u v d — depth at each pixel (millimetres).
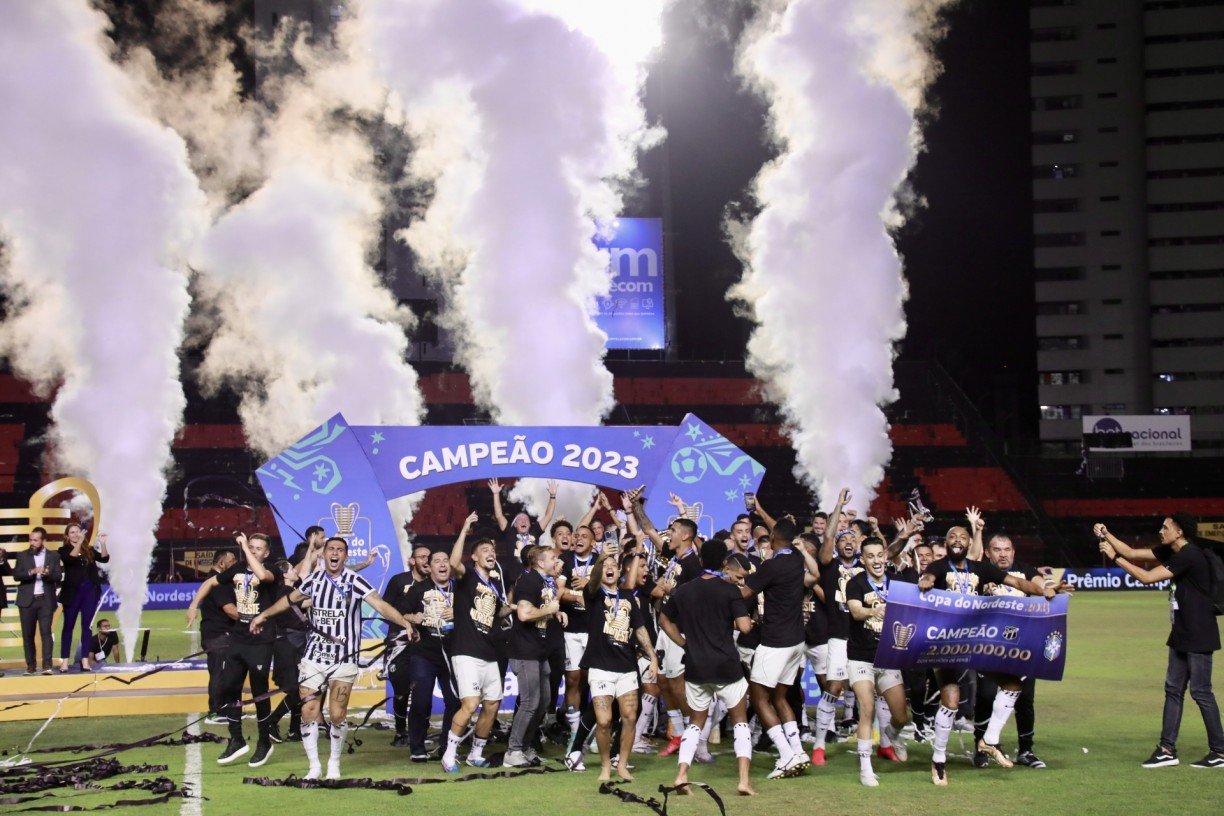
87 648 15703
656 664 10602
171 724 13352
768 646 9586
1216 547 45125
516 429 15148
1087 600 35375
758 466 15695
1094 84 59844
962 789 9062
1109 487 51406
